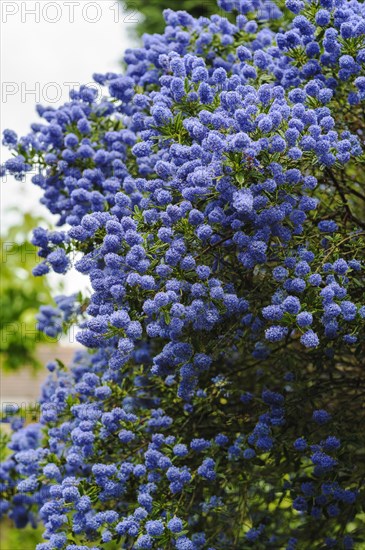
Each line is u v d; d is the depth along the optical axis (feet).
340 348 6.99
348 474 6.66
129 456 6.96
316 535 7.46
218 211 5.94
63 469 7.25
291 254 6.06
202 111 5.94
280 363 7.34
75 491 6.39
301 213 6.02
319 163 6.15
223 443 6.84
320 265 6.06
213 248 6.19
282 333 5.73
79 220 7.29
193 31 7.91
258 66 6.97
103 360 7.80
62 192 7.84
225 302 5.86
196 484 6.83
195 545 6.74
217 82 6.63
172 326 5.77
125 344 5.76
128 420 6.82
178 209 5.88
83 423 6.82
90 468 7.22
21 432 8.78
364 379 7.34
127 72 7.98
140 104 6.85
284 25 8.30
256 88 6.84
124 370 7.48
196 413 7.09
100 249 6.14
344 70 6.46
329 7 6.59
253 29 7.75
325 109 6.25
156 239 6.14
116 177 7.42
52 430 7.34
